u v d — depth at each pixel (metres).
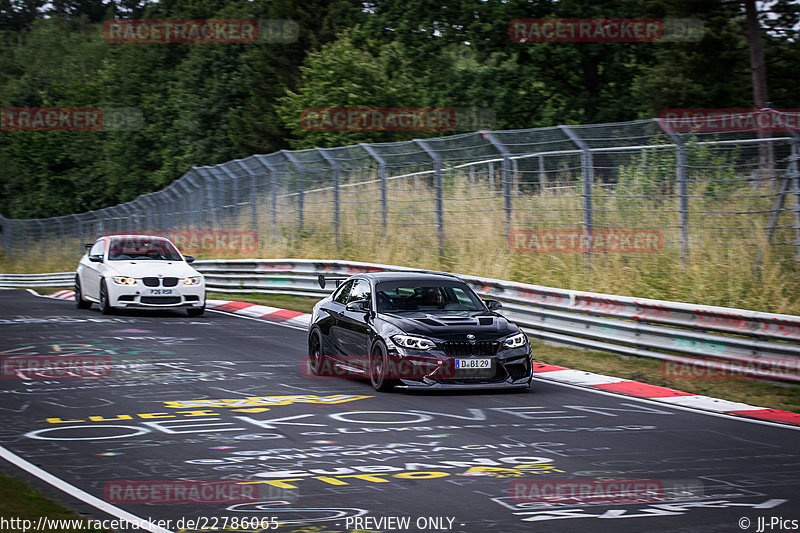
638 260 40.84
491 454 18.34
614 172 41.97
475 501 14.85
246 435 20.06
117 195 166.50
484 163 49.03
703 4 70.12
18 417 22.14
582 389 27.00
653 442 19.61
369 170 56.25
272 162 64.94
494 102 91.69
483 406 23.88
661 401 25.03
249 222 68.19
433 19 91.56
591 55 85.38
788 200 36.28
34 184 184.25
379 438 19.80
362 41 99.94
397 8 94.56
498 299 39.50
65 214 176.38
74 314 48.75
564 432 20.59
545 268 44.28
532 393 26.16
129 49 164.88
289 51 127.12
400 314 26.89
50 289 85.06
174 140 143.50
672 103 74.31
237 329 42.09
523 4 87.31
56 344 36.38
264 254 64.38
